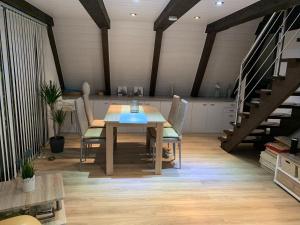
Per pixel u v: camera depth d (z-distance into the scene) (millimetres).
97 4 2754
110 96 5723
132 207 2650
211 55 5180
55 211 2391
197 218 2502
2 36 2885
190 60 5266
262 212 2650
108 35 4660
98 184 3129
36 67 4031
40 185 2389
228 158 4234
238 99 4340
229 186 3207
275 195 3018
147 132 4426
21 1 3232
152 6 3385
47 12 4016
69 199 2766
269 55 4496
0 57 2838
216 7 3396
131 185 3133
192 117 5730
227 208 2701
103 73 5473
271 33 4598
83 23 4461
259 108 3510
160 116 3682
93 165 3711
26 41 3600
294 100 4125
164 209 2637
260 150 4664
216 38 4820
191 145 4879
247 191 3092
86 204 2678
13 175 3137
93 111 5398
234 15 3691
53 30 4574
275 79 3113
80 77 5559
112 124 3291
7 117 3004
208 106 5715
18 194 2221
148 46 4930
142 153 4270
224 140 4617
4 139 2932
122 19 4312
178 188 3102
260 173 3645
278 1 2734
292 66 2797
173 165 3830
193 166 3820
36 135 4055
